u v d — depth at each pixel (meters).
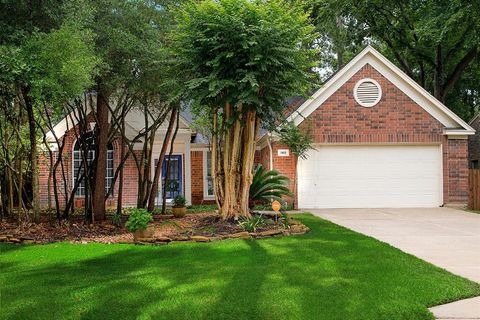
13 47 8.03
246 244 8.01
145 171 13.85
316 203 15.92
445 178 15.90
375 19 22.45
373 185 16.03
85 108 12.62
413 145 16.00
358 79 15.87
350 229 10.13
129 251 7.64
